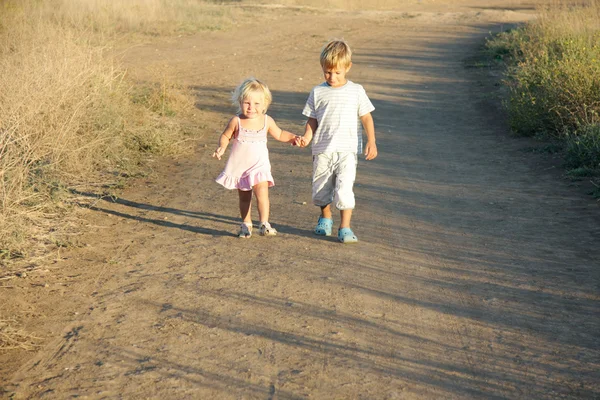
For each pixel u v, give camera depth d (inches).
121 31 828.6
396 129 409.7
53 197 241.3
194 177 297.7
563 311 164.1
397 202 261.3
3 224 199.5
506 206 252.7
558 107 364.5
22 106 270.7
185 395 127.7
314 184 216.7
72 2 786.8
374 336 152.6
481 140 378.3
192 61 697.0
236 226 231.8
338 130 210.4
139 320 158.9
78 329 153.9
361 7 1321.4
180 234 222.8
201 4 1125.1
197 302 169.3
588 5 678.5
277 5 1245.1
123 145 322.0
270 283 181.9
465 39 874.1
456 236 220.7
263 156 217.2
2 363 138.7
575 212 240.7
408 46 819.4
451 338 151.9
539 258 198.8
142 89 442.0
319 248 210.2
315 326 157.0
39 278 181.6
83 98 305.3
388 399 127.0
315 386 131.4
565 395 128.3
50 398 126.0
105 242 213.0
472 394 129.1
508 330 155.3
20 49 327.3
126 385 130.9
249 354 143.6
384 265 195.9
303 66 684.1
